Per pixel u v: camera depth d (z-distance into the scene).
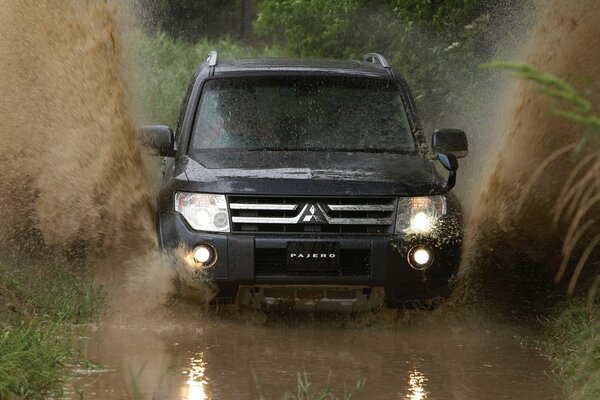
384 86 17.89
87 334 14.71
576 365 12.66
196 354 13.72
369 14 29.38
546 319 15.91
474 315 16.33
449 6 27.12
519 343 14.86
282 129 17.12
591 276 17.67
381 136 17.17
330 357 13.76
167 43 44.97
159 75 37.16
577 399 11.45
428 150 17.12
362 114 17.45
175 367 12.97
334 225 15.25
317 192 15.21
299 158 16.27
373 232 15.32
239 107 17.38
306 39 31.05
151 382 12.15
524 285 17.44
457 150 16.70
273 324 15.71
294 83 17.70
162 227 15.56
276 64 18.31
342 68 18.22
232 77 17.73
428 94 26.59
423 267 15.27
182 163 16.34
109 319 15.58
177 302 15.90
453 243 15.50
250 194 15.18
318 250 15.06
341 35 30.38
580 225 18.78
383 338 15.05
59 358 12.61
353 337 15.05
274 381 12.38
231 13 78.69
